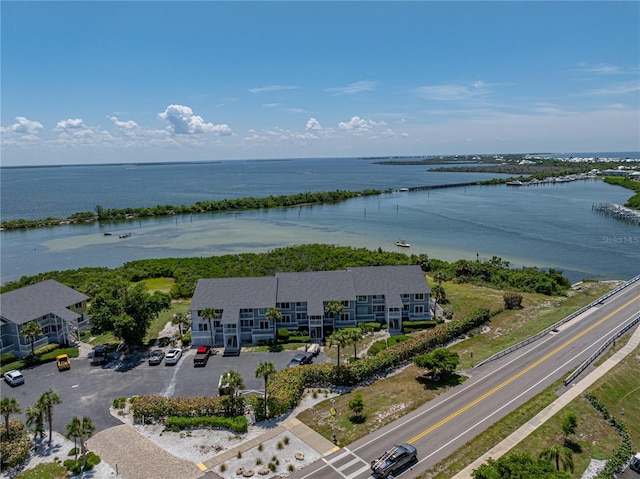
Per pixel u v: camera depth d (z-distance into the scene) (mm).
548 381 50281
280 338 63594
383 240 140875
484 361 55531
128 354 60281
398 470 35938
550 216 179625
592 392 47625
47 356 58438
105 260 124875
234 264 105625
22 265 121188
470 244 132750
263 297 64062
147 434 42125
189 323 69250
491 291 87000
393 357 54531
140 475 36281
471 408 45219
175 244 144125
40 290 66000
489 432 41000
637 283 87875
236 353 59531
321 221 181250
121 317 57906
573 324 67125
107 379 53219
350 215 194750
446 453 38250
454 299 81312
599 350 56594
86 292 85875
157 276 102625
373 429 42031
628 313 70625
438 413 44406
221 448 39656
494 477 31016
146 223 187250
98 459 38188
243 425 42031
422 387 49906
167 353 59344
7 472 36844
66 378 53656
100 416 45312
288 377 49000
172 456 38688
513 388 48969
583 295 84000
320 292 66500
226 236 154875
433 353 52000
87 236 160375
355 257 106875
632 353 56656
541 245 130000
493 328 68438
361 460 37562
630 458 38312
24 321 59281
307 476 35719
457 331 64688
